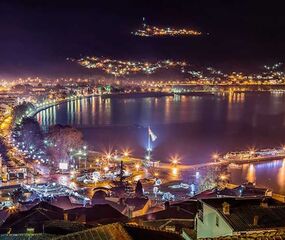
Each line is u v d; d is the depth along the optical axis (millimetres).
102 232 36719
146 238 37562
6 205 108000
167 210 69312
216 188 104938
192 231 45281
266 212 41062
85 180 150250
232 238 33500
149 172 170000
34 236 52250
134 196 113000
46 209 76125
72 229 57250
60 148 185625
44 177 153875
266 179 169250
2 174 148250
